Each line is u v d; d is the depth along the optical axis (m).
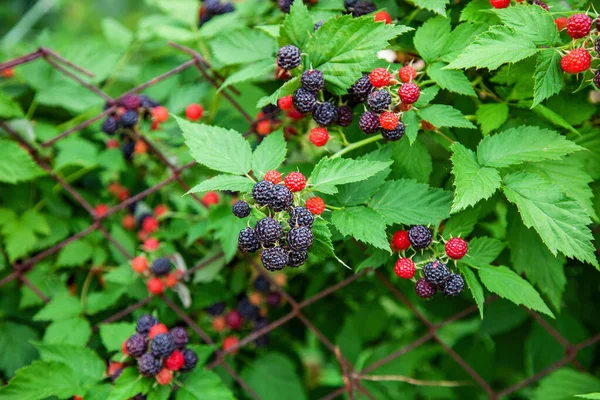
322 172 0.47
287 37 0.50
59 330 0.58
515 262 0.55
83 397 0.52
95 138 0.68
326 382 0.81
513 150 0.48
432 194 0.50
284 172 0.57
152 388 0.52
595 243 0.58
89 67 0.67
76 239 0.59
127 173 0.68
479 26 0.51
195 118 0.60
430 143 0.57
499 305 0.64
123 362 0.54
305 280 0.69
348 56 0.49
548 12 0.48
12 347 0.62
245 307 0.63
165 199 0.68
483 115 0.53
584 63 0.46
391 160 0.49
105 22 0.72
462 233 0.51
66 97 0.66
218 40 0.56
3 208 0.64
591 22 0.46
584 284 0.65
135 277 0.59
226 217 0.58
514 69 0.52
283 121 0.58
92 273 0.64
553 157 0.47
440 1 0.51
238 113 0.67
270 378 0.65
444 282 0.48
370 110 0.49
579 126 0.55
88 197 0.67
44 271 0.63
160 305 0.61
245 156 0.49
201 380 0.54
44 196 0.65
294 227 0.44
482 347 0.70
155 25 0.68
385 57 0.54
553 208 0.47
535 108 0.51
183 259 0.63
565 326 0.65
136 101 0.58
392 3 0.56
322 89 0.50
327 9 0.55
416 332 0.72
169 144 0.62
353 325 0.70
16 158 0.58
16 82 0.68
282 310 0.68
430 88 0.50
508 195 0.47
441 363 0.71
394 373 0.68
